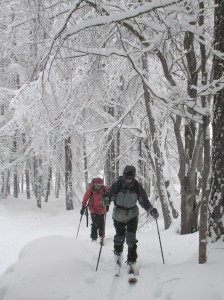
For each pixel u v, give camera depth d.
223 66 5.39
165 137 12.16
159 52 7.01
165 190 11.62
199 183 9.85
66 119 13.11
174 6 5.98
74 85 9.61
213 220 5.55
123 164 23.05
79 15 7.53
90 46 7.02
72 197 23.73
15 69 16.97
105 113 16.62
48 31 6.11
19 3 6.52
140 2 7.93
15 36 7.40
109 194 5.70
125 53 6.61
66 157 23.02
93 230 9.41
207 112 5.02
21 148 22.61
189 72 7.33
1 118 21.83
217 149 5.53
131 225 5.66
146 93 11.66
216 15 5.53
